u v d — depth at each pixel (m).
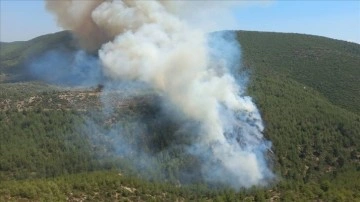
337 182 135.38
